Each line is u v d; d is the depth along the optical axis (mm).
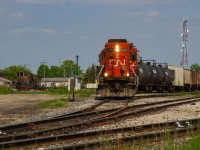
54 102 63719
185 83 146750
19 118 41562
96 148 22094
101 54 75125
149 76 104562
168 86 130125
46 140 23406
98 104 57844
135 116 41281
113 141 22797
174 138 26234
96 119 35000
